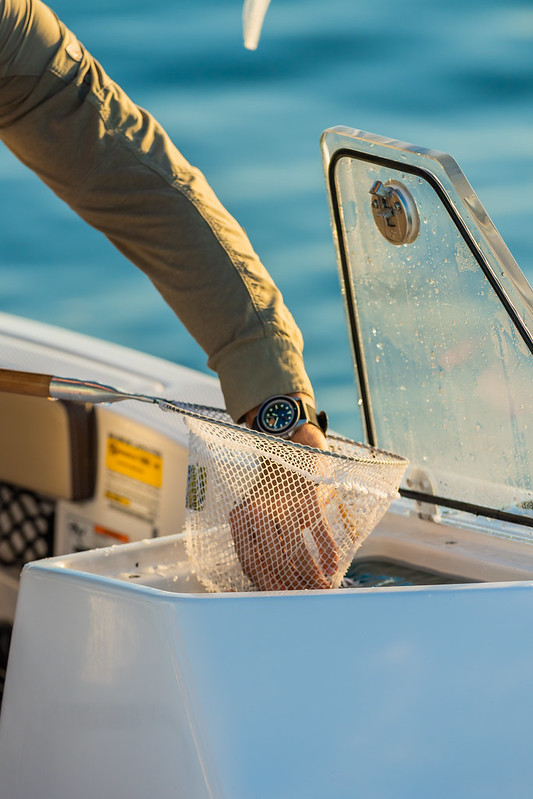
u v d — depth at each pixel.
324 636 1.78
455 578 2.14
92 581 1.83
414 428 2.20
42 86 2.03
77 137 2.05
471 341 2.08
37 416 2.67
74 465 2.65
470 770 1.78
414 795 1.76
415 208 2.06
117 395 1.91
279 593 1.80
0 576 2.80
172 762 1.76
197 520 1.96
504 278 2.00
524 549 2.11
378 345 2.21
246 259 2.05
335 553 1.96
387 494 1.99
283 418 1.98
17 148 2.09
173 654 1.77
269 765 1.74
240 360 2.02
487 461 2.12
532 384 2.03
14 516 2.78
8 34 1.99
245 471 1.93
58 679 1.85
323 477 1.91
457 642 1.80
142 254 2.08
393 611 1.80
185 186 2.06
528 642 1.82
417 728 1.78
